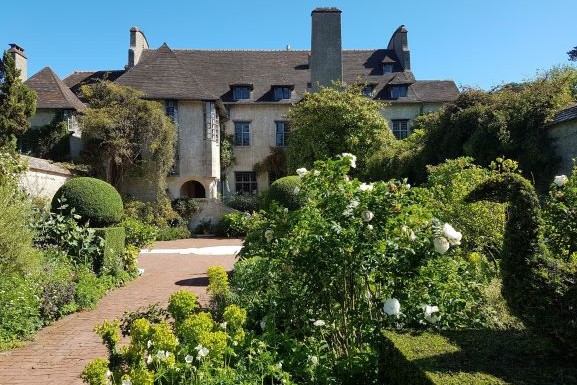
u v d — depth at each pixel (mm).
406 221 3215
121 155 20188
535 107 11086
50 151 20828
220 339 2883
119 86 20562
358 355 3082
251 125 25641
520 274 2463
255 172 25656
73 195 9539
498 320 3328
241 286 4879
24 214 6586
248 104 25422
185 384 2773
